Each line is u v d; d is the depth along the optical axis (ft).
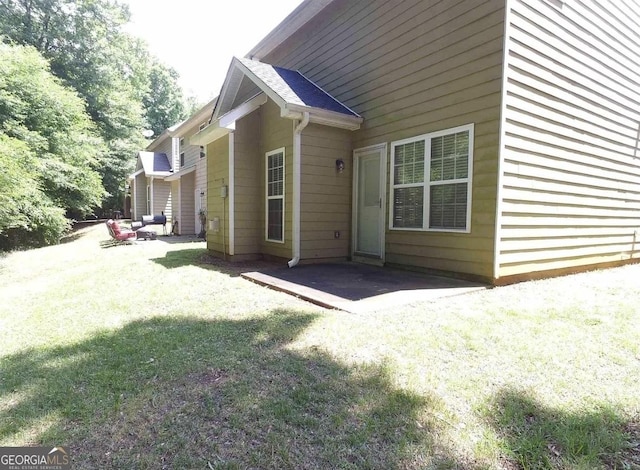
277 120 23.31
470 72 15.97
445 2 17.04
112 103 66.74
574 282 16.44
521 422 5.93
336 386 7.11
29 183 32.35
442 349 8.71
